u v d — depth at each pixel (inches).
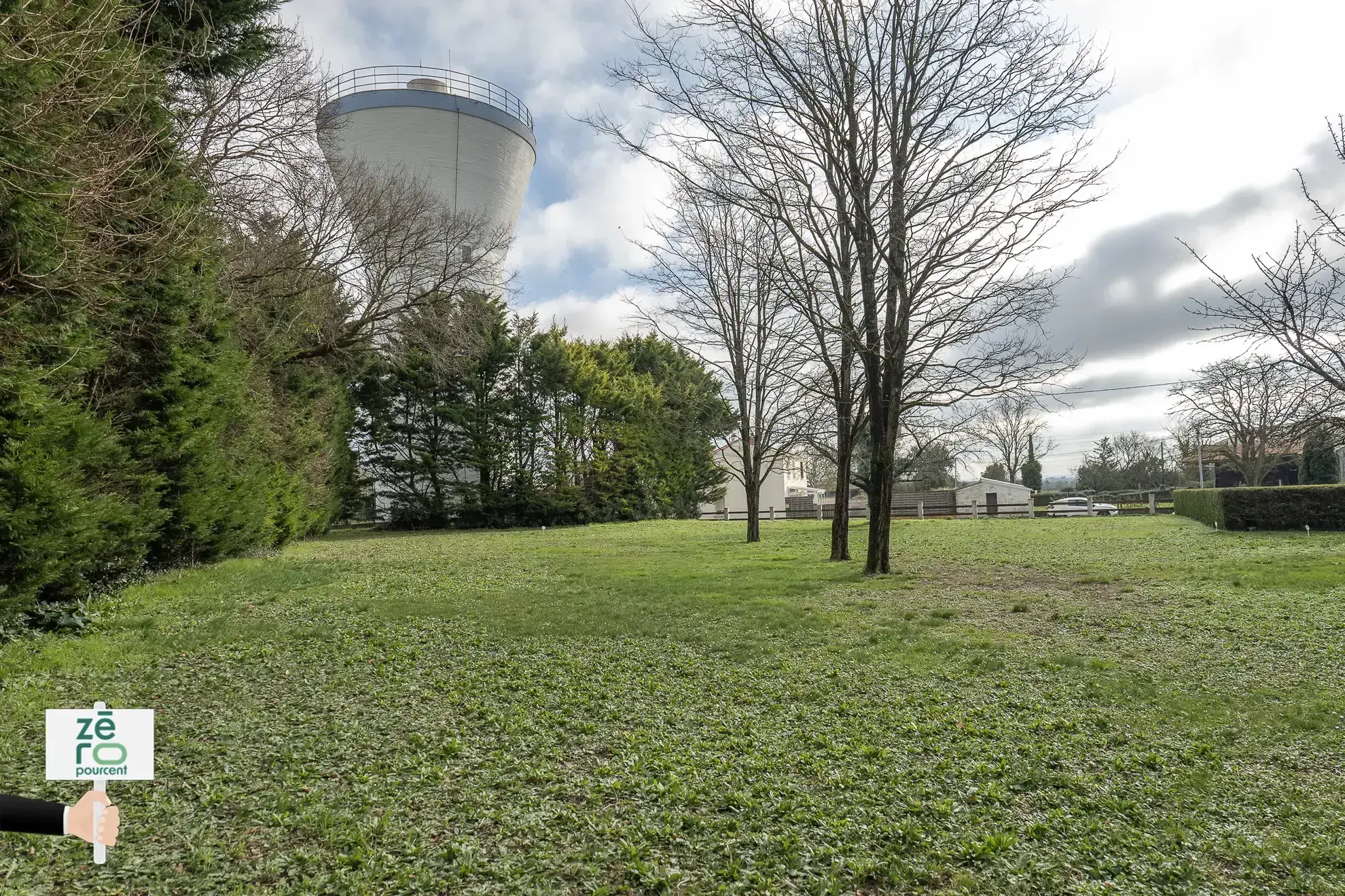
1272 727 219.0
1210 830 156.6
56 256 301.6
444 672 282.7
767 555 773.9
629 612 416.2
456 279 917.8
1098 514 1534.2
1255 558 622.5
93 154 333.7
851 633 359.6
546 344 1535.4
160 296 473.4
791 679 278.1
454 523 1523.1
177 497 521.3
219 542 609.9
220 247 558.9
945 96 515.5
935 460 1082.7
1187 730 218.2
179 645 313.3
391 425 1464.1
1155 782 181.3
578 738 211.9
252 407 657.6
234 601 432.8
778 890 133.5
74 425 341.1
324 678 270.1
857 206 534.3
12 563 299.6
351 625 370.3
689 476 1787.6
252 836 150.3
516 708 238.1
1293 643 317.7
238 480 630.5
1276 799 171.2
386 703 241.1
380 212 842.2
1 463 292.5
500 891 132.3
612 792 174.6
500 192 1604.3
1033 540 878.4
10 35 263.4
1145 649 318.7
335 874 134.6
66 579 359.9
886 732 218.2
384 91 1444.4
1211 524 990.4
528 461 1573.6
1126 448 2591.0
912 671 288.0
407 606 432.5
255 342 712.4
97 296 351.6
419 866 138.8
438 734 212.8
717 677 280.4
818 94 544.4
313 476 1030.4
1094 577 538.0
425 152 1480.1
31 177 273.7
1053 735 214.5
